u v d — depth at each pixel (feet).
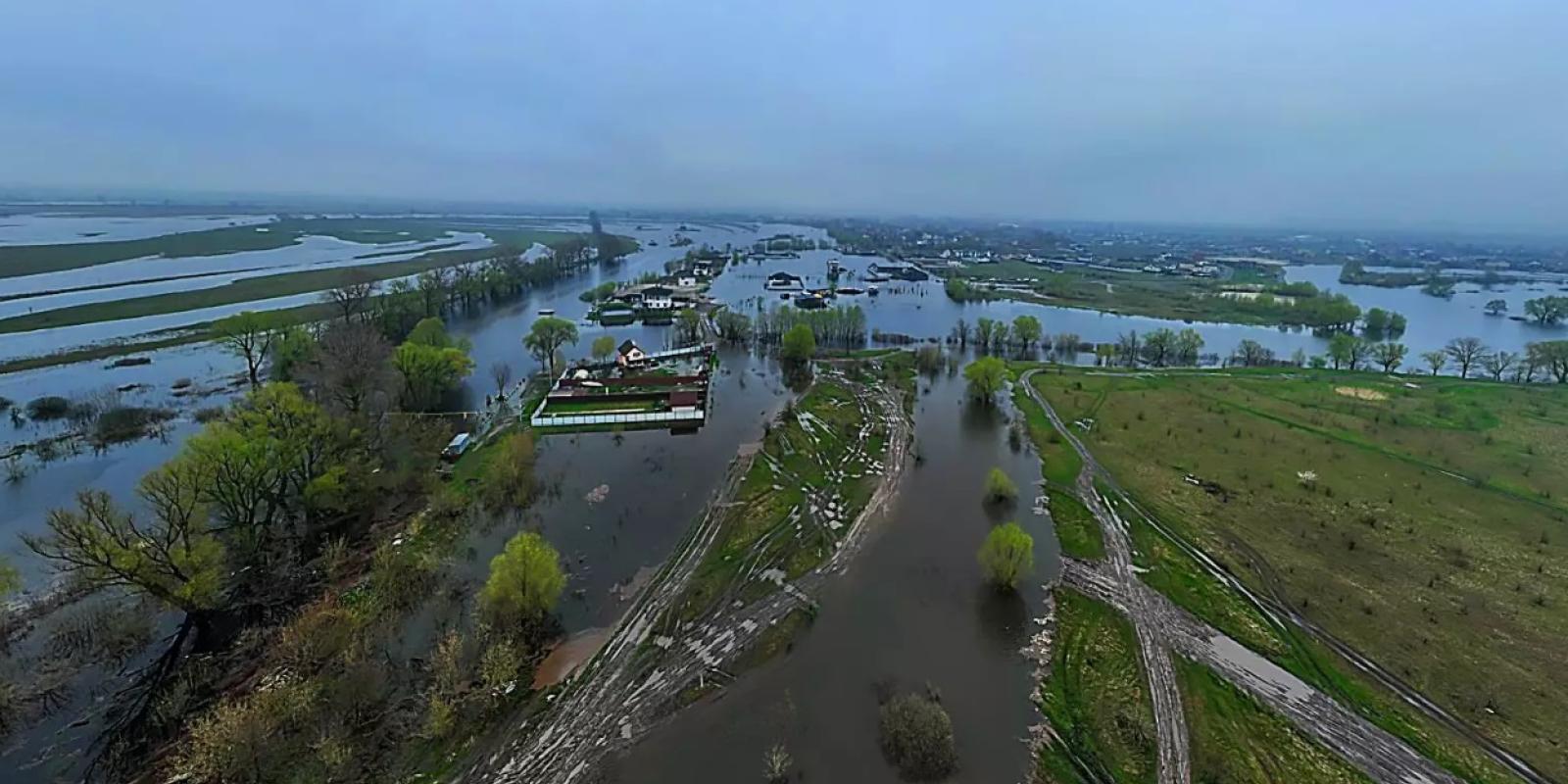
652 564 169.48
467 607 150.00
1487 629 147.23
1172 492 212.23
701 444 245.45
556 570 145.07
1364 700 127.85
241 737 108.47
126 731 115.14
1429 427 266.57
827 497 206.59
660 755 113.60
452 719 118.73
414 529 180.75
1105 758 114.73
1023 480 220.84
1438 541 182.39
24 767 107.45
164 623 141.59
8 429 246.06
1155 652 140.87
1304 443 251.19
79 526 127.85
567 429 258.37
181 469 142.51
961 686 130.41
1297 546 180.96
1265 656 140.15
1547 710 125.39
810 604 154.51
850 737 117.80
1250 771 112.37
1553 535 184.75
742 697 126.72
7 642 133.59
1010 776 110.63
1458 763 114.21
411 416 251.39
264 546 167.32
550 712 122.21
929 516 195.72
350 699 120.57
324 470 182.70
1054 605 155.84
